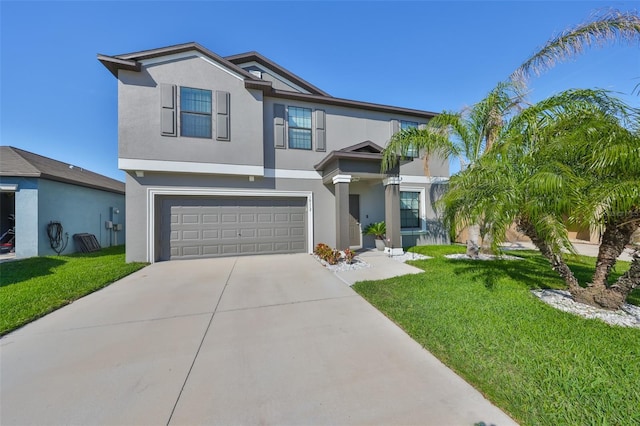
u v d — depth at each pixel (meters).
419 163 12.43
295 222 10.66
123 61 8.22
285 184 10.41
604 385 2.37
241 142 9.48
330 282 6.34
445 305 4.50
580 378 2.47
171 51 8.80
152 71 8.68
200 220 9.55
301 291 5.64
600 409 2.10
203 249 9.55
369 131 11.77
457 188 5.57
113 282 6.41
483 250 8.54
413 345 3.30
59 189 11.52
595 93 4.57
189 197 9.46
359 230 11.91
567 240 3.70
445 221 5.82
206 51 9.12
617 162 3.43
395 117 12.19
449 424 2.03
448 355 2.98
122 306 4.77
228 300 5.09
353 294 5.43
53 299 4.98
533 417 2.05
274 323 4.03
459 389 2.44
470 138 8.46
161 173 8.98
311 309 4.61
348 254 8.37
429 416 2.11
